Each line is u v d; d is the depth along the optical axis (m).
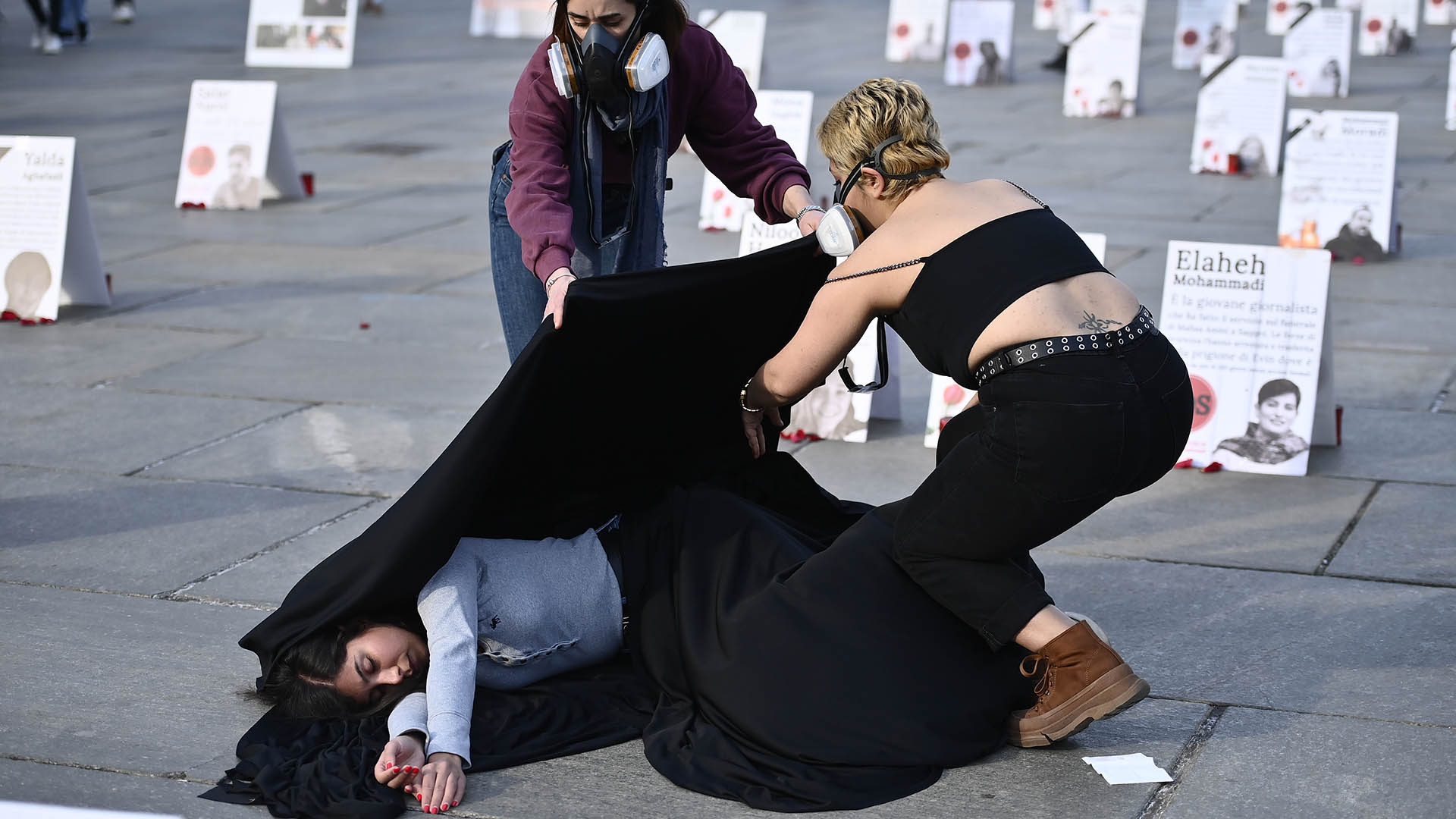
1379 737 5.78
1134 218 16.58
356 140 22.61
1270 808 5.26
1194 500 8.66
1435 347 11.62
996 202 5.61
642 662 6.24
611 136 6.53
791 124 16.00
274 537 8.16
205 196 18.03
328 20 30.34
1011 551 5.55
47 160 13.11
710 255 15.06
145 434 10.02
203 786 5.55
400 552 5.63
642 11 6.32
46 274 12.98
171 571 7.68
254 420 10.30
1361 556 7.69
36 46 31.91
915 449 9.81
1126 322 5.39
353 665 5.75
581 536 6.40
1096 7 32.53
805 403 10.07
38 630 6.95
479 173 20.00
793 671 5.69
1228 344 9.19
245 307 13.48
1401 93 25.77
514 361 5.84
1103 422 5.24
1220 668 6.45
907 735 5.56
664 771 5.58
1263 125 19.27
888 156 5.61
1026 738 5.69
